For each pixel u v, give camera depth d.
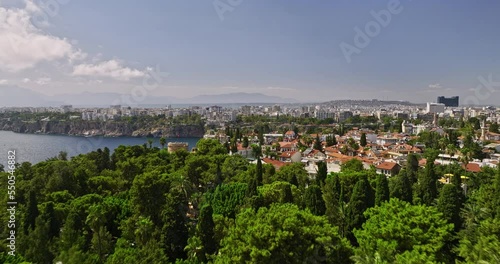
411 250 42.47
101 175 99.56
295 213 41.09
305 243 38.31
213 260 46.84
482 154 161.75
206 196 79.75
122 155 121.06
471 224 57.88
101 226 55.19
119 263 43.06
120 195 81.75
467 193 95.00
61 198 72.38
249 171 98.44
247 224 40.97
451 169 122.06
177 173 94.50
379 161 135.38
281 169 108.12
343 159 138.00
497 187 66.69
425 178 82.69
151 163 107.62
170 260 57.12
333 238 40.03
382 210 48.09
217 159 111.94
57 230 57.03
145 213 65.12
